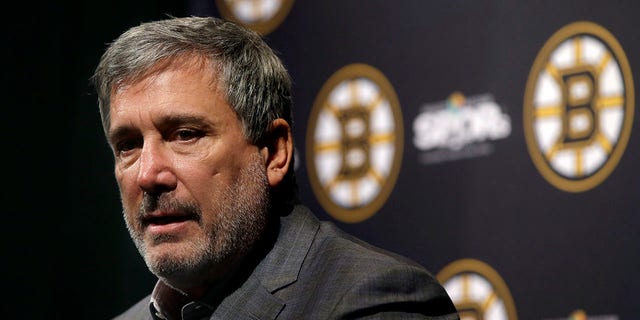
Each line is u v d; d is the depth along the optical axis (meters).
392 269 5.52
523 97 8.84
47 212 11.47
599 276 8.35
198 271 5.67
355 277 5.51
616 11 8.47
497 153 8.91
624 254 8.26
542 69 8.77
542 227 8.65
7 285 11.40
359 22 9.83
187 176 5.57
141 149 5.70
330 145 9.79
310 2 10.16
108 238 11.45
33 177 11.51
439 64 9.31
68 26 11.62
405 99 9.45
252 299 5.71
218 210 5.62
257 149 5.85
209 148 5.64
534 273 8.65
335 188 9.70
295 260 5.85
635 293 8.20
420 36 9.45
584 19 8.62
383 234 9.41
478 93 9.07
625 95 8.35
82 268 11.41
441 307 5.63
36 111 11.56
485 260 8.89
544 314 8.57
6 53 11.59
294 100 10.05
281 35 10.30
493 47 9.04
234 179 5.70
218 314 5.70
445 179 9.16
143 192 5.58
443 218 9.13
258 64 5.92
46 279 11.38
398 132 9.45
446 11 9.33
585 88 8.54
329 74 9.92
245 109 5.77
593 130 8.48
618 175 8.34
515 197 8.80
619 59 8.41
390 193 9.42
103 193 11.48
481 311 8.88
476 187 8.99
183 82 5.63
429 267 9.15
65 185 11.50
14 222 11.45
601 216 8.38
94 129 11.54
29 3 11.66
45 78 11.59
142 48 5.68
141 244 5.67
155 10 11.30
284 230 6.00
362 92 9.70
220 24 5.92
